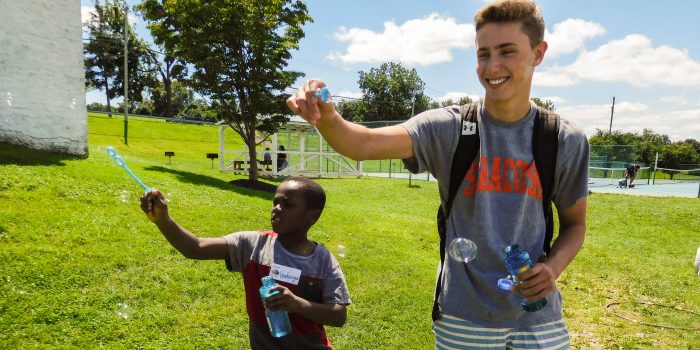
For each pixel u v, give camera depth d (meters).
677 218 12.79
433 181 20.17
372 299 4.95
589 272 7.43
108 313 3.84
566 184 1.78
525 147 1.71
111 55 51.34
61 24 8.52
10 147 7.73
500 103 1.66
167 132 33.53
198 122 42.94
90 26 50.50
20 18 7.85
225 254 2.10
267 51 12.40
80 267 4.41
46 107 8.33
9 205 5.52
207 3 11.53
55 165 7.54
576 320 5.34
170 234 1.90
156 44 12.55
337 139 1.41
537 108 1.77
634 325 5.29
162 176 9.36
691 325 5.36
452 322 1.78
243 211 7.77
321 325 2.13
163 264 4.89
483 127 1.71
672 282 7.09
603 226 11.76
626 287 6.75
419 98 66.19
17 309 3.57
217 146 32.88
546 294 1.51
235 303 4.41
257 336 2.05
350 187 16.86
